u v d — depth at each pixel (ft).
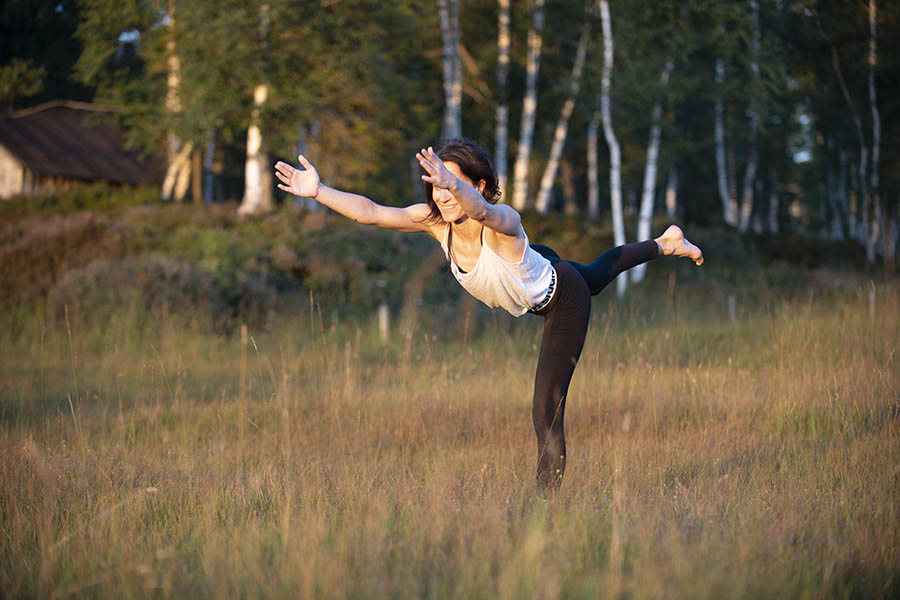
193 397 25.16
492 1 89.56
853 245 93.20
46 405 21.50
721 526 9.13
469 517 9.14
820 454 13.20
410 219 10.57
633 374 20.42
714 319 40.81
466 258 10.60
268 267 55.11
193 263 50.44
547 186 89.76
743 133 110.63
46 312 42.39
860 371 17.83
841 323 24.72
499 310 42.16
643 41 64.69
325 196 10.11
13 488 11.55
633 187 132.77
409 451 15.64
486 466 13.01
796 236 94.22
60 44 75.66
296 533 8.66
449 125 80.28
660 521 9.20
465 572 7.16
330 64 64.03
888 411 15.40
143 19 64.13
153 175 96.89
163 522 10.48
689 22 62.80
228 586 7.27
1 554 8.91
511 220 9.71
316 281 54.49
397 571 7.33
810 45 73.31
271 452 15.72
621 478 11.69
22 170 87.40
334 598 6.75
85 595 7.57
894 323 24.53
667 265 70.69
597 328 26.32
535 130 100.73
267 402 20.72
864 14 68.64
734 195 135.33
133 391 25.84
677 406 18.02
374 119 74.43
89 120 74.23
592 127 104.99
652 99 65.00
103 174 92.27
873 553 8.25
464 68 91.56
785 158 137.80
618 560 7.41
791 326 24.08
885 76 74.38
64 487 12.12
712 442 14.80
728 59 62.64
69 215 60.54
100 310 41.81
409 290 54.75
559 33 87.45
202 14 59.82
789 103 96.12
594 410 18.38
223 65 61.46
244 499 11.48
